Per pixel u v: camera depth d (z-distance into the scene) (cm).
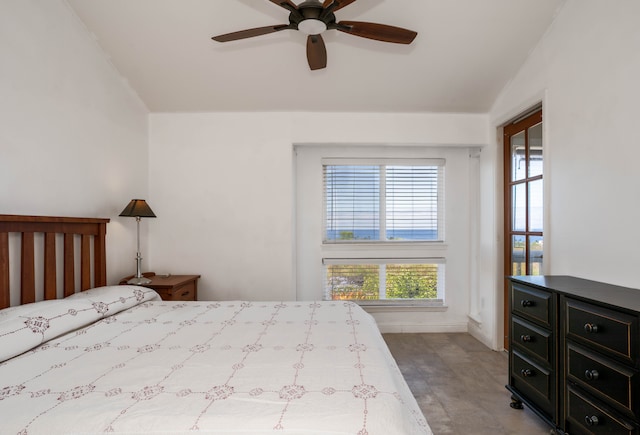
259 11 239
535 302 193
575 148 217
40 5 212
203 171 338
